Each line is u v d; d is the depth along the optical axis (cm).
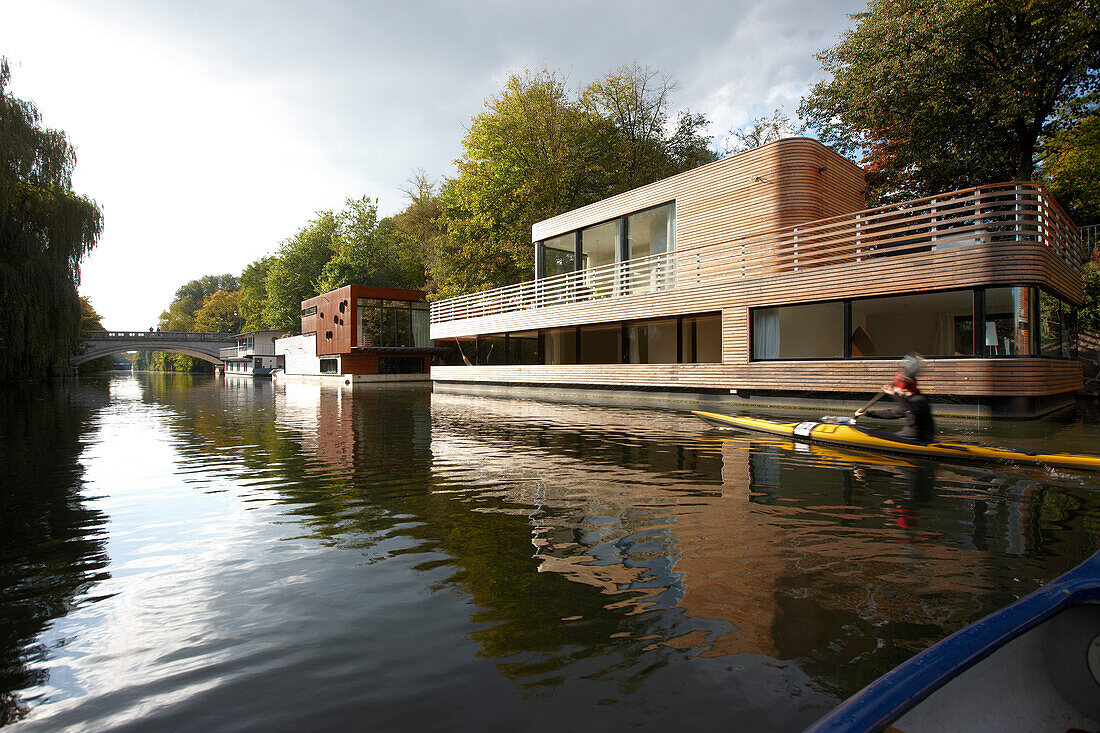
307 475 721
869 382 1321
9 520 529
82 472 764
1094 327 1817
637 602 324
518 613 314
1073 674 204
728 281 1625
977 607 311
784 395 1488
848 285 1369
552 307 2219
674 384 1769
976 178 2094
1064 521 474
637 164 3328
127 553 432
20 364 2973
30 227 2786
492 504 551
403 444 975
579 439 984
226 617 319
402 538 452
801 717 218
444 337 2967
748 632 288
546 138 3047
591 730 213
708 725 214
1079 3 1697
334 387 3472
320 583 364
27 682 256
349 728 217
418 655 272
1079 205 2264
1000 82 1784
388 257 4988
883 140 2409
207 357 7800
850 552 401
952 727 168
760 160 1634
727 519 486
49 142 2723
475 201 3219
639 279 1984
